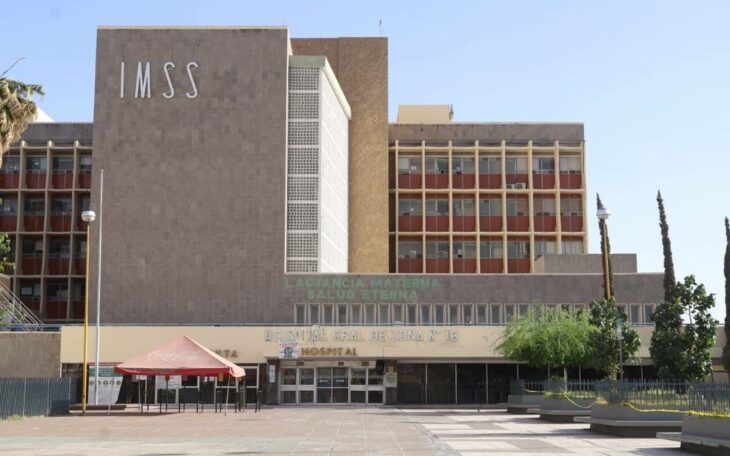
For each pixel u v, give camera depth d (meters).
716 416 21.11
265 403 53.31
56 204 70.31
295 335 53.66
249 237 58.00
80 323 69.00
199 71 59.72
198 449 22.80
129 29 59.97
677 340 40.81
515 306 57.34
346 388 54.31
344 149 70.50
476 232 73.88
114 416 41.41
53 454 21.28
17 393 39.88
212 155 58.88
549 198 75.12
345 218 70.00
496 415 42.56
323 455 21.19
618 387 28.91
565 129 76.00
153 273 57.66
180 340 43.78
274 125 59.19
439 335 53.75
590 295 57.47
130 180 58.59
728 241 49.66
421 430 30.47
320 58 61.47
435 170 75.31
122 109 59.28
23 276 68.75
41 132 70.75
